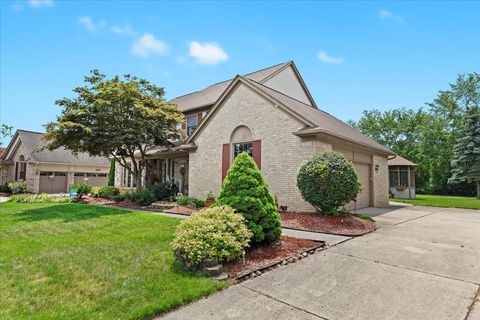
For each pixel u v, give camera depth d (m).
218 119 14.22
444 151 32.53
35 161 25.92
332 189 9.12
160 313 3.54
